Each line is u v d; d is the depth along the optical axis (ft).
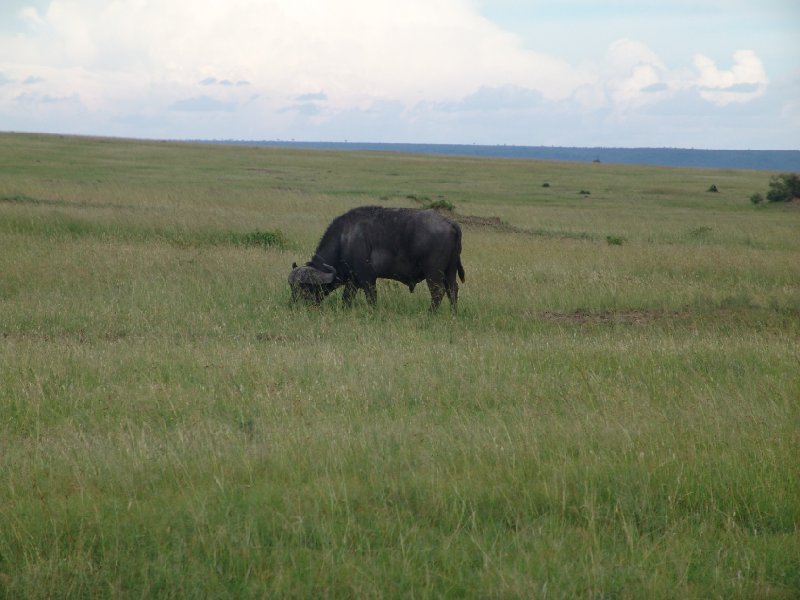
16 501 48.62
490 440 59.72
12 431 63.57
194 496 49.14
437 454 57.16
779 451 57.26
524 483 51.78
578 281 139.74
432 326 107.76
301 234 182.19
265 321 108.06
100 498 49.37
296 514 47.09
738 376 81.66
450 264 118.01
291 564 41.98
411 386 75.82
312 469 54.49
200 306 113.29
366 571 41.14
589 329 110.01
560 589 40.11
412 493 50.57
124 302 114.01
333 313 115.14
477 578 40.98
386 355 86.94
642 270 156.35
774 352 91.30
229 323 104.99
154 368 80.43
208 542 43.68
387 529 45.52
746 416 66.49
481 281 139.03
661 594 39.99
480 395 73.56
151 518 46.39
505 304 123.34
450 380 78.13
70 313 106.63
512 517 48.32
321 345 92.84
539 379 78.79
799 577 41.91
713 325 112.78
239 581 40.83
